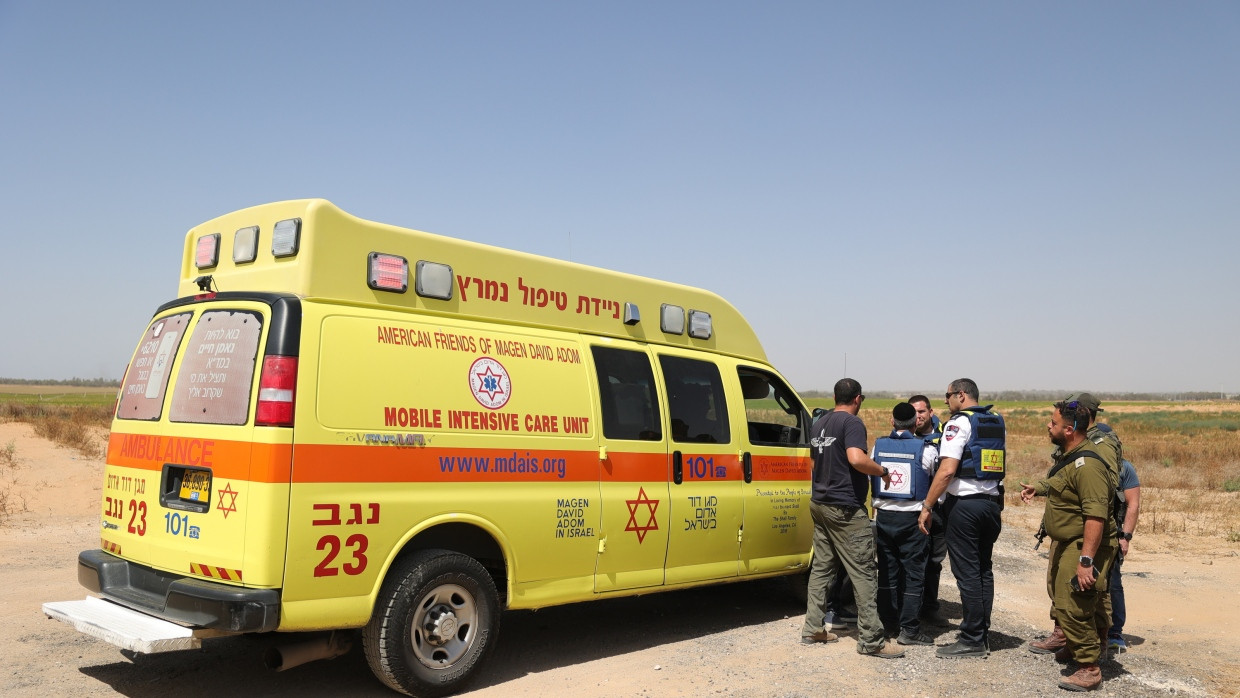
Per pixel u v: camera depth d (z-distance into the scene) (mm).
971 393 6555
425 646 5109
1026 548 11641
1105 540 5766
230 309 5051
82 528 11547
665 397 6785
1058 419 5883
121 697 5043
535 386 5891
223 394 4840
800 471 7859
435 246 5629
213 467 4758
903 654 6355
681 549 6684
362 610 4820
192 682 5371
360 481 4855
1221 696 5625
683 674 5770
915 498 6766
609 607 7906
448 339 5492
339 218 5164
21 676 5336
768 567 7492
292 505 4578
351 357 4965
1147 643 6977
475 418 5484
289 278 5031
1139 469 23312
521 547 5637
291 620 4555
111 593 5195
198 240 5832
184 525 4852
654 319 7051
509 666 5895
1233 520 14273
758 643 6672
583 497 6016
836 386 6648
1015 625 7535
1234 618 7852
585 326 6484
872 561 6426
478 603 5363
